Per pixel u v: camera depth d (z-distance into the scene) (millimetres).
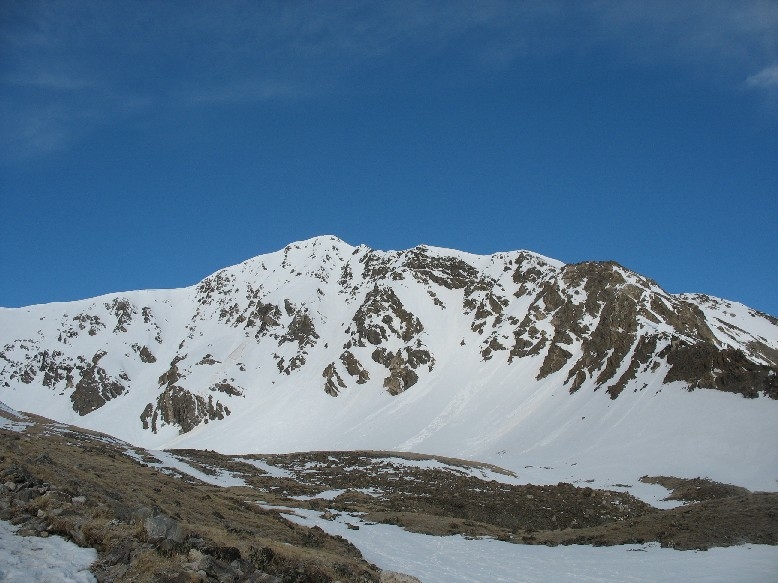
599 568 37594
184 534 24188
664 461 92188
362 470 83938
